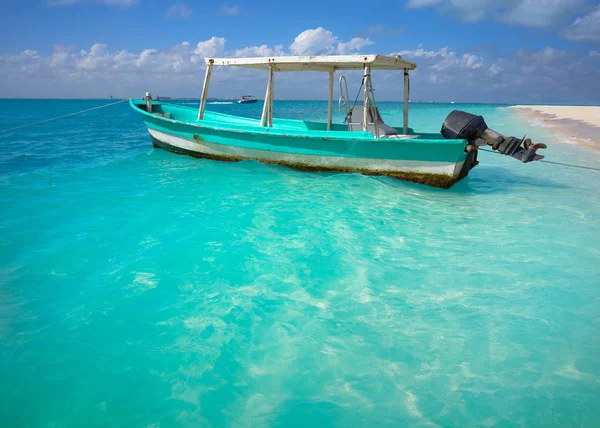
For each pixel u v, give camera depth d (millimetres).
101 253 5418
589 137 18297
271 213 7047
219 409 2918
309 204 7551
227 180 9398
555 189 8992
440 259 5336
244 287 4570
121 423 2801
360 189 8414
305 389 3102
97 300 4293
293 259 5270
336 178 9133
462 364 3354
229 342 3639
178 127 11258
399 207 7488
